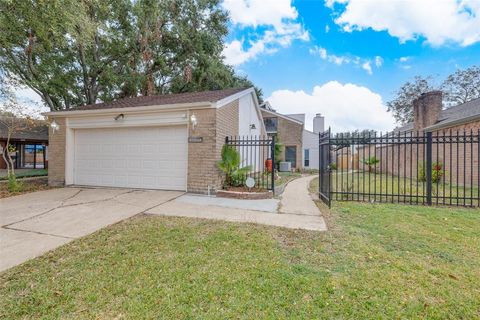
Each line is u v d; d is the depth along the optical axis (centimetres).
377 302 218
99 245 345
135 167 815
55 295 229
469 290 236
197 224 439
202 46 1703
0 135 1503
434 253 320
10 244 348
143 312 204
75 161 882
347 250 329
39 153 2002
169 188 778
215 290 234
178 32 1580
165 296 226
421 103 1249
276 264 287
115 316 201
